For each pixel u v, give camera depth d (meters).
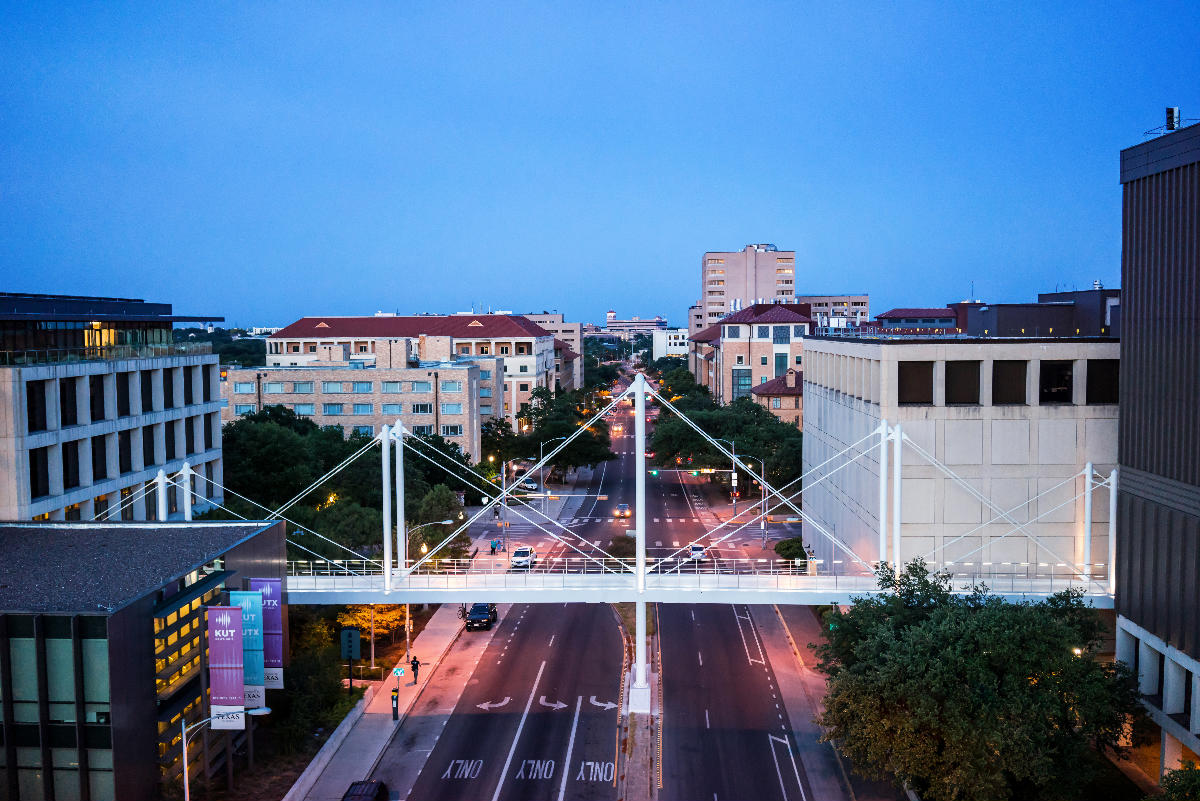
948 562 55.06
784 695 54.84
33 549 44.25
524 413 151.50
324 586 53.84
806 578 54.50
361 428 124.31
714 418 125.38
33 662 35.53
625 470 143.25
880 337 69.19
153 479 64.19
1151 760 46.66
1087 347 54.47
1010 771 39.00
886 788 43.34
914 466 54.78
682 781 43.97
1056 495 54.84
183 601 38.75
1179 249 42.25
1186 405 41.66
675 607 74.81
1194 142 40.81
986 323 78.19
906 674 39.16
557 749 47.66
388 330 184.88
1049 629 40.00
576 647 64.06
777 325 175.75
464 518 74.12
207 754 40.47
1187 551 41.62
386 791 41.28
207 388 74.50
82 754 35.03
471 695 55.03
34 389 54.47
